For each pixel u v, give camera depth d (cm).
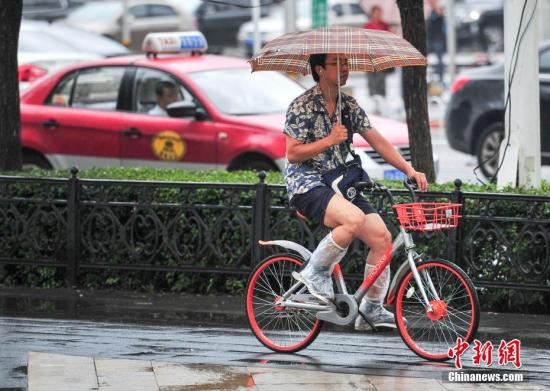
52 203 2111
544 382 1487
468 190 2006
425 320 1625
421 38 2181
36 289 2120
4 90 2345
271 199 1992
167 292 2092
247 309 1673
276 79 2889
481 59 6031
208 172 2272
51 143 2844
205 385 1468
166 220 2064
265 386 1463
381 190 1609
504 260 1884
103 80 2848
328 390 1448
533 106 2078
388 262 1573
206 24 6988
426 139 2212
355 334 1750
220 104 2723
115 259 2092
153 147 2745
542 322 1838
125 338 1720
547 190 1959
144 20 6581
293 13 4759
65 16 6588
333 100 1573
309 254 1622
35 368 1542
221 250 2036
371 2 4788
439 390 1448
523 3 2058
